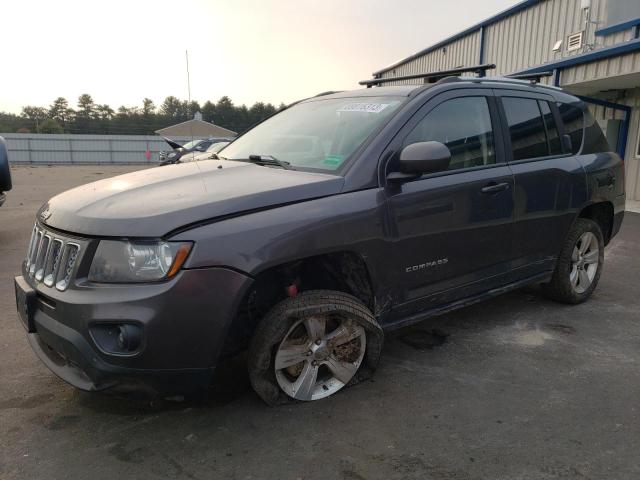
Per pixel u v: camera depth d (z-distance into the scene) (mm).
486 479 2379
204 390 2592
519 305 4742
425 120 3381
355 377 3225
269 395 2902
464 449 2604
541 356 3682
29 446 2605
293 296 2875
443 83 3613
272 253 2590
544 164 4094
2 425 2785
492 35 17500
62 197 3049
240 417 2875
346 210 2875
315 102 4195
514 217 3830
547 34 14531
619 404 3037
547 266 4344
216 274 2455
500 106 3900
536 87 4352
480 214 3566
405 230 3154
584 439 2686
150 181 3076
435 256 3365
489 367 3508
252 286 2834
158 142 49594
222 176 3123
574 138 4555
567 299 4656
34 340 2945
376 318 3217
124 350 2396
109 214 2543
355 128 3375
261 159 3518
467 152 3590
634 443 2648
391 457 2539
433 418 2883
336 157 3199
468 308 4672
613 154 4980
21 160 46719
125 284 2406
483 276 3754
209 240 2457
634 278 5668
